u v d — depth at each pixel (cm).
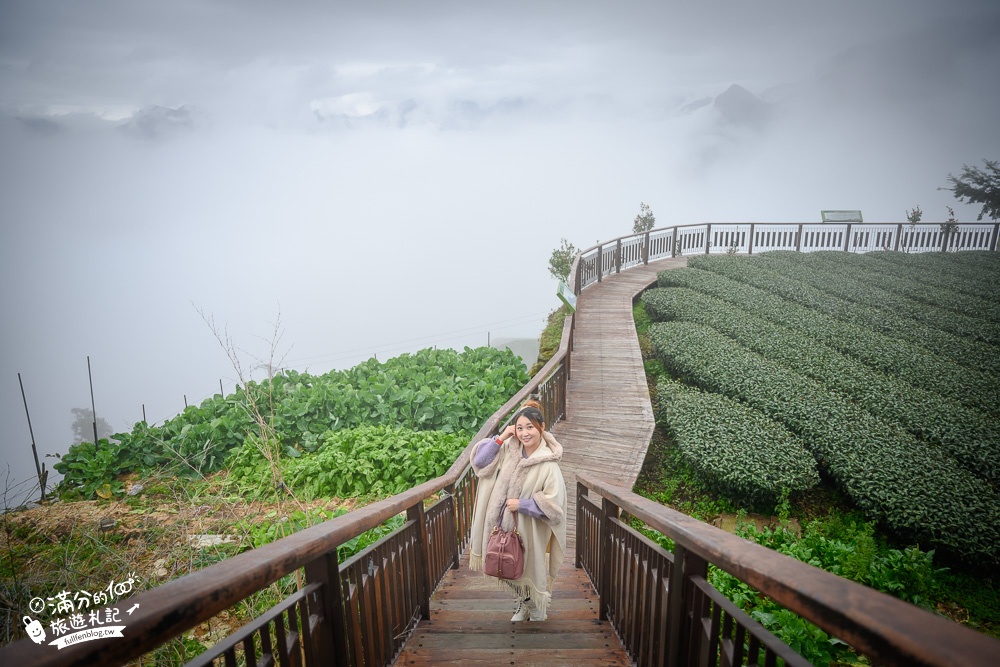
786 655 117
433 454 750
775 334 1270
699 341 1180
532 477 341
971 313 1575
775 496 720
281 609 158
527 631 342
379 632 262
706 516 746
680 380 1122
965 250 2358
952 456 821
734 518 738
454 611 379
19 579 368
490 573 331
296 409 880
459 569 479
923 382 1083
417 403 913
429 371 1045
